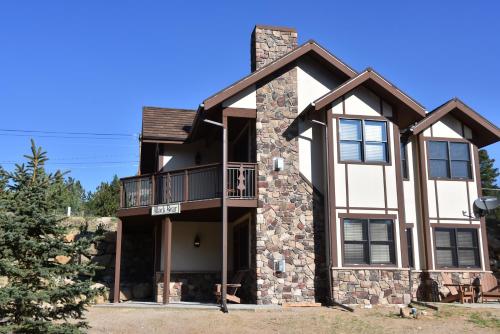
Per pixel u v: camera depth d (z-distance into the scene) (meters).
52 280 9.45
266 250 15.46
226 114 16.12
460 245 17.78
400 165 16.17
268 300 15.16
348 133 16.12
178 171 16.92
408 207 17.97
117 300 16.77
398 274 15.43
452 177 18.22
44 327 9.14
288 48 18.19
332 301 15.02
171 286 18.03
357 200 15.72
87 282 9.67
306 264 15.56
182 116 20.09
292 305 14.91
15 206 9.18
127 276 21.02
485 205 17.98
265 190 15.84
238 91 16.05
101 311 14.50
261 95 16.50
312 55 17.00
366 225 15.66
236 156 19.30
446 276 17.34
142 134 18.55
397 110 16.53
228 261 18.77
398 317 13.51
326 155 15.91
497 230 21.45
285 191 15.95
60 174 9.97
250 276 16.03
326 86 17.02
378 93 16.45
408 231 17.81
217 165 16.33
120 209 17.53
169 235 16.70
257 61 17.84
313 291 15.42
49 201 9.56
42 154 9.84
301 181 16.11
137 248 21.61
